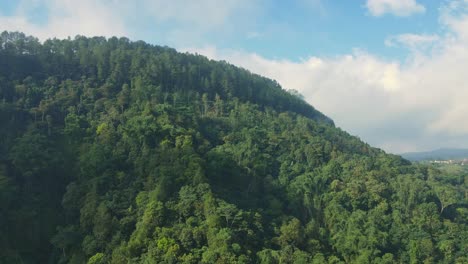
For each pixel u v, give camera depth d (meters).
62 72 188.62
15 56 182.00
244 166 142.25
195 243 98.44
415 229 130.25
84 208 110.38
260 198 133.50
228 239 96.44
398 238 126.00
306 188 140.62
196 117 166.00
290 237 111.00
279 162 160.38
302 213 134.00
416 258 117.75
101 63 193.75
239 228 104.88
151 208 104.19
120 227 105.12
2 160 122.19
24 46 193.25
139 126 138.00
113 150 130.25
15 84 162.88
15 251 106.00
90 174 122.06
